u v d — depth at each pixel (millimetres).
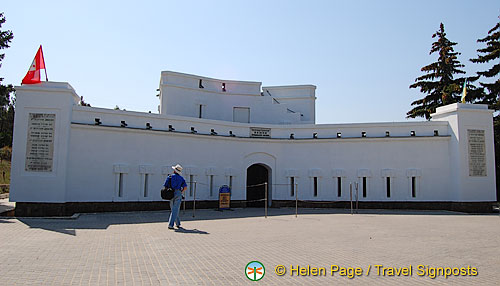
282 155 29953
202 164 26812
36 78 19953
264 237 13352
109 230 14555
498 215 24125
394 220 19984
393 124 28781
